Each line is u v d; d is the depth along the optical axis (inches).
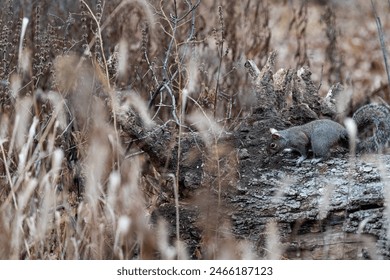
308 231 335.6
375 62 581.6
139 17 468.8
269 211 338.0
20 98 397.7
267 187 345.4
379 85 543.2
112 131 350.9
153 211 347.6
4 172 357.1
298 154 364.5
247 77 448.5
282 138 358.0
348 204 330.3
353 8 670.5
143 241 313.0
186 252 337.1
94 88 372.8
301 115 386.0
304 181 345.1
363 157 358.3
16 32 424.8
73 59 368.8
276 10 632.4
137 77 437.4
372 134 401.7
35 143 362.6
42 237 295.7
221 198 343.9
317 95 397.1
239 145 366.9
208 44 471.2
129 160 367.9
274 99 388.2
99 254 299.9
